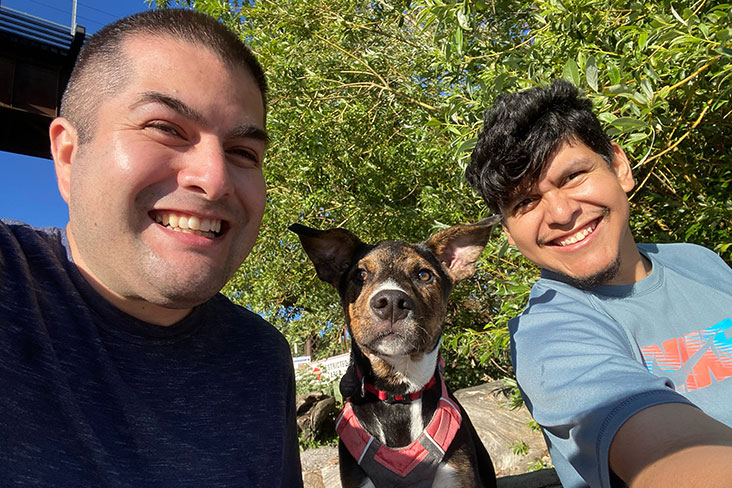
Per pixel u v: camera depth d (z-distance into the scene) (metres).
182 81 0.36
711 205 0.84
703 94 0.80
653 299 0.51
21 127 3.19
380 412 0.71
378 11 1.60
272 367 0.47
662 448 0.27
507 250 0.86
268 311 2.08
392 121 1.70
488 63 1.06
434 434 0.68
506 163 0.53
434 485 0.68
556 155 0.51
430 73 1.43
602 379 0.36
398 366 0.71
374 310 0.73
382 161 1.64
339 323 2.23
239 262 0.42
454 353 2.25
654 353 0.48
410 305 0.73
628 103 0.70
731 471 0.22
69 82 0.38
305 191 1.71
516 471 1.33
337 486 1.33
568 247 0.52
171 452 0.36
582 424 0.34
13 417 0.30
